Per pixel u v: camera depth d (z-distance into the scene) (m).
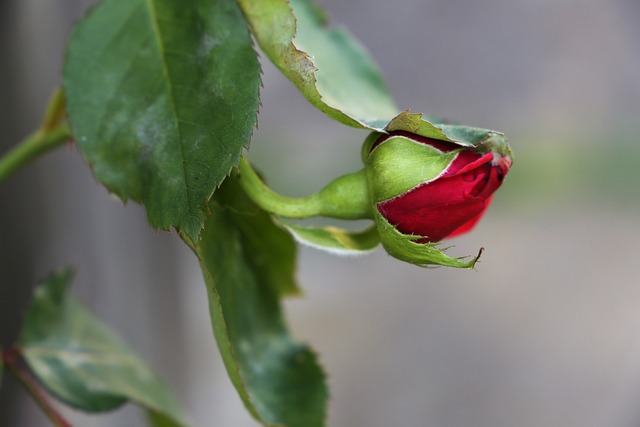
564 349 1.27
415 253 0.41
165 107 0.42
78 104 0.42
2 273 0.60
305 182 1.21
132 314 0.80
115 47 0.43
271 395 0.47
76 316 0.51
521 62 1.28
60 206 0.64
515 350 1.28
